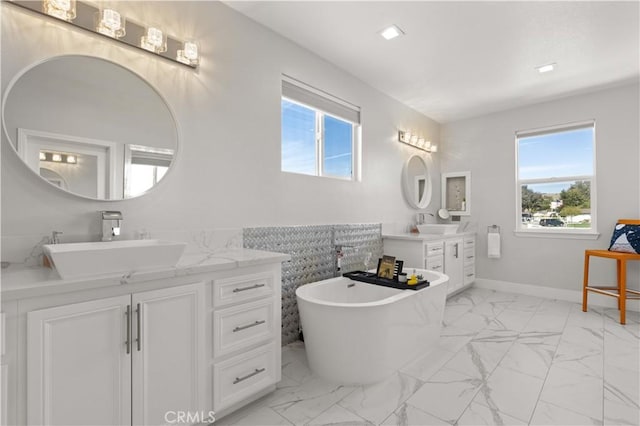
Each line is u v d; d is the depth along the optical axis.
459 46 2.83
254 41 2.50
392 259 2.78
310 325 2.17
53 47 1.61
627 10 2.30
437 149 5.02
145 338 1.39
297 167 3.04
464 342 2.72
